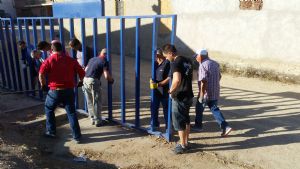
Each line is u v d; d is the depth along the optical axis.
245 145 6.22
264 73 11.80
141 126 7.14
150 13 15.64
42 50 7.88
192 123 7.31
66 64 6.21
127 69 14.08
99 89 7.05
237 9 12.17
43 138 6.65
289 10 10.82
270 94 9.88
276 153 5.90
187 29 14.03
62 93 6.21
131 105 8.76
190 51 14.09
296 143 6.29
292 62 11.05
